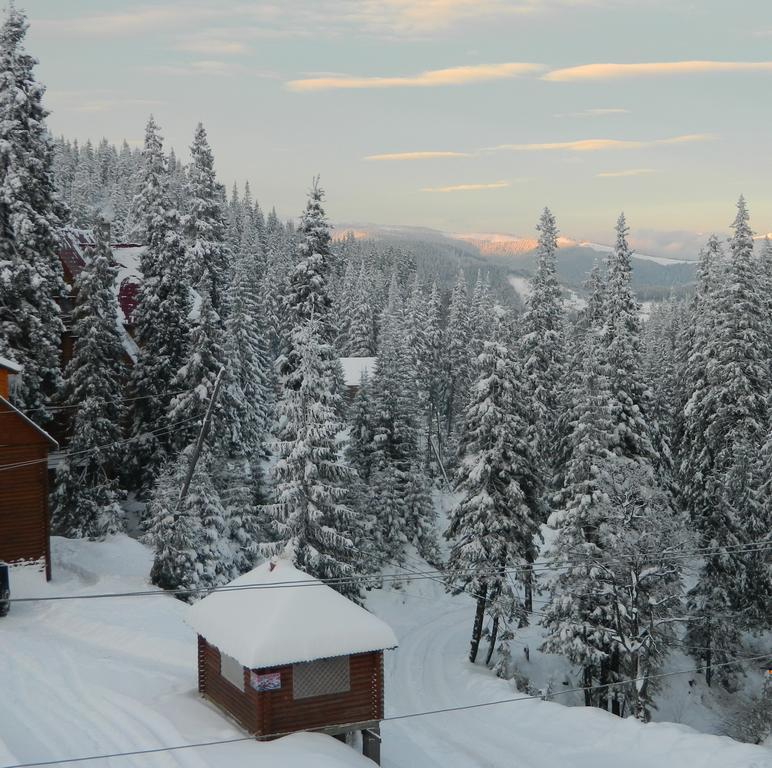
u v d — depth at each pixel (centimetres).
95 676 2284
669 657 4097
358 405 5631
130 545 3981
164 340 4569
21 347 3878
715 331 4500
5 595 2872
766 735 3478
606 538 3338
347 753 1892
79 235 5794
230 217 14838
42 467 3306
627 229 5053
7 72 3859
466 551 3803
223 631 2028
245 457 5000
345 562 3659
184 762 1731
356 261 15925
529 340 5328
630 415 4250
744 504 4062
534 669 4122
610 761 2372
